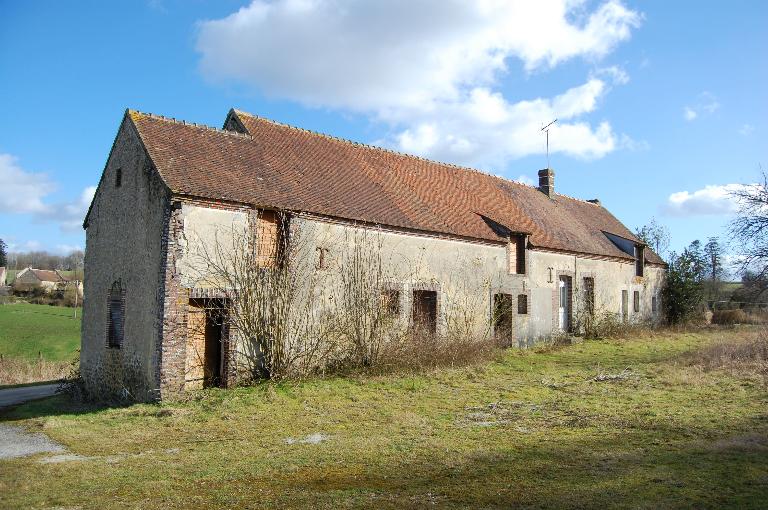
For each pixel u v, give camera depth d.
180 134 15.66
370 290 16.58
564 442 8.55
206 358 14.05
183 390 12.98
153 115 15.65
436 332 18.17
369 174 20.17
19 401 16.50
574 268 25.88
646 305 32.41
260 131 18.41
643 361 18.39
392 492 6.58
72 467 8.07
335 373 15.48
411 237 18.22
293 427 10.36
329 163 19.22
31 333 35.97
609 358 19.42
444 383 14.53
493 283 21.25
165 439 9.81
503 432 9.40
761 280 22.33
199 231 13.49
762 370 13.73
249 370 14.22
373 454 8.23
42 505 6.43
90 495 6.75
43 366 25.86
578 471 7.07
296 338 14.93
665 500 5.93
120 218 15.14
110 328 15.19
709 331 29.72
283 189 15.81
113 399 14.42
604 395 12.34
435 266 19.00
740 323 33.81
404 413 11.23
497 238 21.33
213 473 7.54
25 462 8.48
